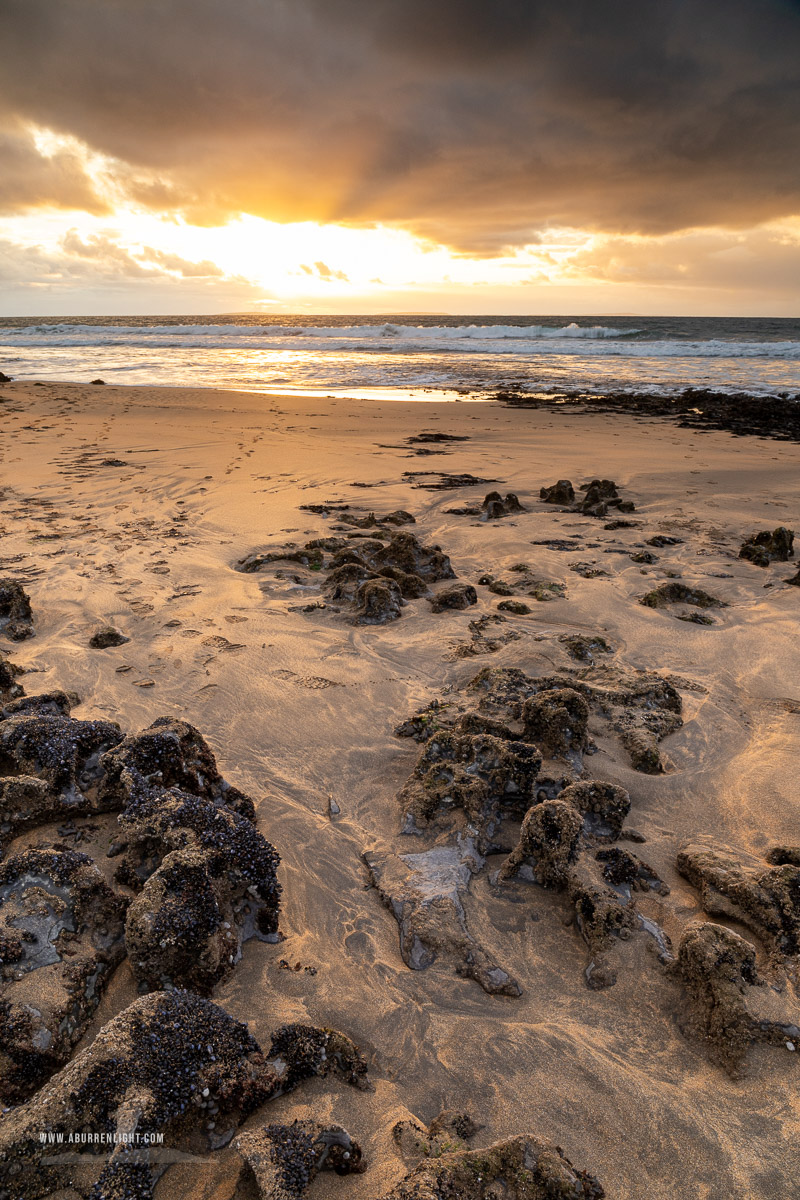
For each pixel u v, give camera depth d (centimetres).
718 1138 252
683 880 379
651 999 308
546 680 541
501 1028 295
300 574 793
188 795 352
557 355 3906
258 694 541
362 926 345
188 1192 225
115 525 967
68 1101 225
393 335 5431
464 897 361
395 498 1142
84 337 5644
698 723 518
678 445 1644
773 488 1247
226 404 2130
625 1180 240
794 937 325
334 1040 274
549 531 984
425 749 449
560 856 360
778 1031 284
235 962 316
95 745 398
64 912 304
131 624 657
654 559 870
